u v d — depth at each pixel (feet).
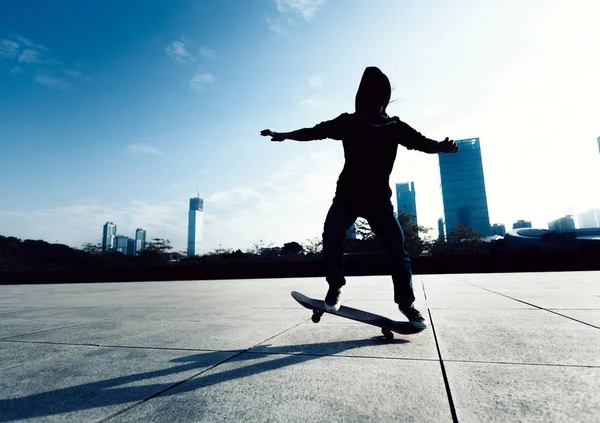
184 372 6.45
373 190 8.73
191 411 4.63
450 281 35.09
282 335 9.78
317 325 11.43
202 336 9.95
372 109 8.91
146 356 7.78
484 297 18.69
